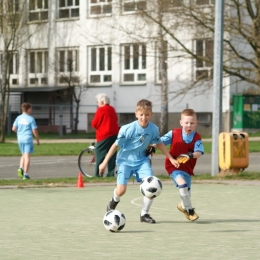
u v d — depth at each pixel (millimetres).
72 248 13430
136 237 14805
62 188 26062
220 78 29766
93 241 14289
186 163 17297
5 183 27156
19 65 85438
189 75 65500
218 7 29484
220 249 13289
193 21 49938
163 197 22719
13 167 37062
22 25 67188
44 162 40094
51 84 83125
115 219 15375
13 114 84312
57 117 81938
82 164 31797
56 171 34938
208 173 32969
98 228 16156
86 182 27969
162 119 63844
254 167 36312
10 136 72688
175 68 73250
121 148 16875
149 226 16453
